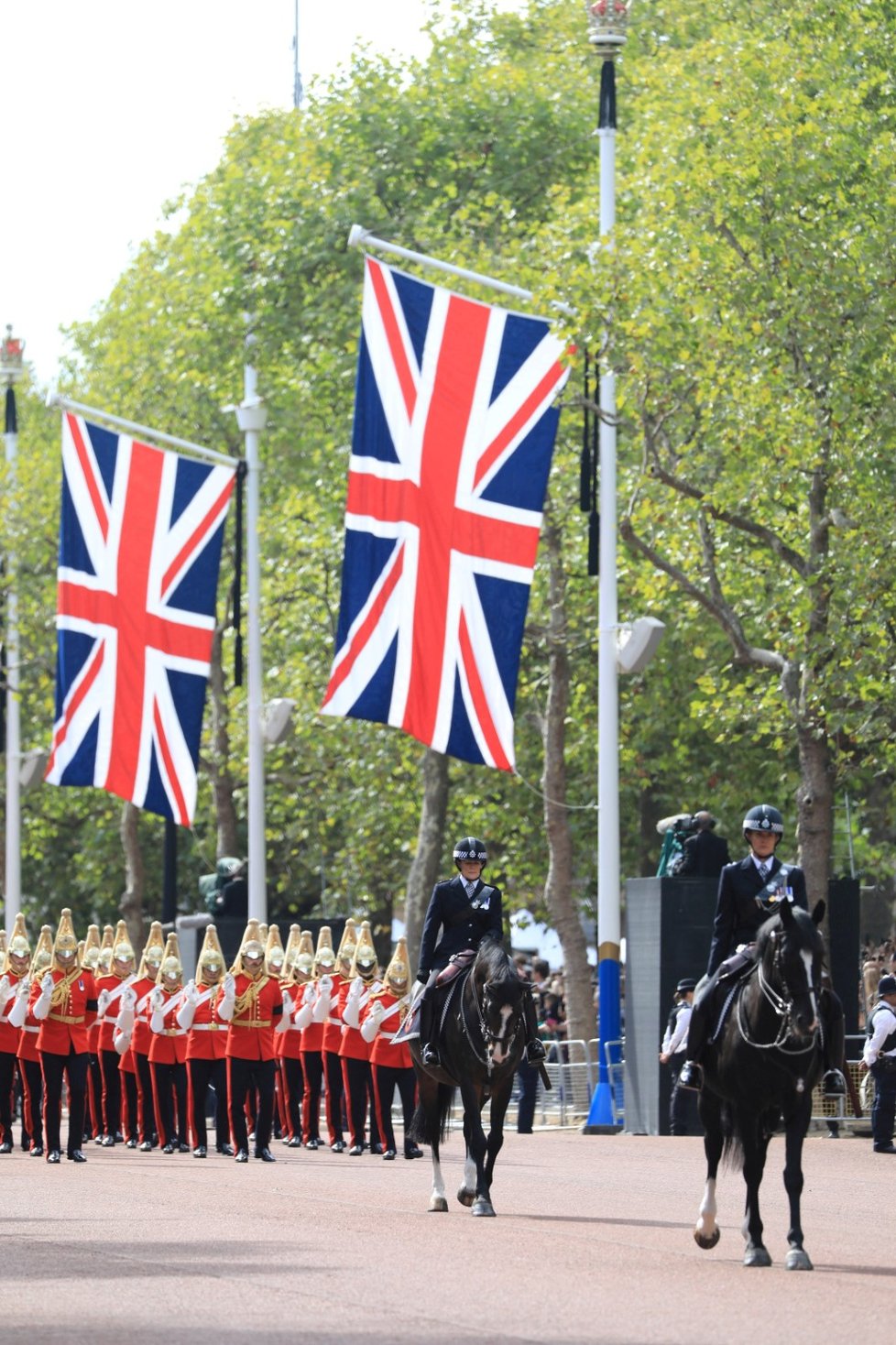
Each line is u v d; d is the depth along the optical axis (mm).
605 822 110375
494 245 153750
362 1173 84500
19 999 97812
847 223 107312
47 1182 79562
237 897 139000
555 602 140375
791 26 116750
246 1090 92250
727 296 107625
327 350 157000
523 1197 73438
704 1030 56250
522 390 101625
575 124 162875
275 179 162000
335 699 101750
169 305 178000
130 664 122875
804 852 111062
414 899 147375
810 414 107125
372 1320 44219
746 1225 54656
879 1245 59562
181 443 137500
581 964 141625
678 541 120000
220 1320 44281
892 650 107000
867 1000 117188
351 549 102062
